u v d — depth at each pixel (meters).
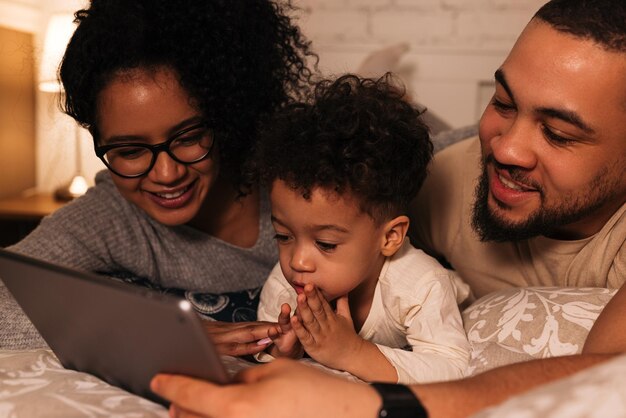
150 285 1.15
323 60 2.51
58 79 1.08
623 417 0.45
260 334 0.88
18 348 0.94
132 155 1.00
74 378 0.72
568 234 1.04
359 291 0.98
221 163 1.11
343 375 0.82
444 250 1.23
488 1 2.37
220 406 0.56
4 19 2.34
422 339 0.91
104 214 1.16
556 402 0.47
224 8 1.03
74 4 2.50
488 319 0.93
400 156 0.89
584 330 0.83
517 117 0.92
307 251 0.88
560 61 0.86
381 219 0.90
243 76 1.07
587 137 0.87
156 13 0.97
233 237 1.24
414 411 0.58
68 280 0.58
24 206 2.26
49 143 2.61
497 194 0.97
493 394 0.61
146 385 0.67
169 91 0.96
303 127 0.88
